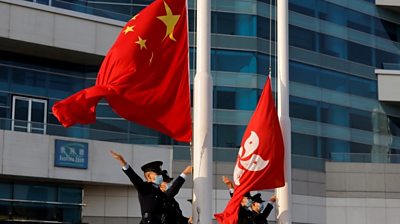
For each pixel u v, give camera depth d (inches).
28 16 1592.0
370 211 2025.1
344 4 2172.7
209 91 738.8
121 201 1694.1
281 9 903.7
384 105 2180.1
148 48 702.5
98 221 1669.5
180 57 716.0
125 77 690.2
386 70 2177.7
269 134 817.5
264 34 1953.7
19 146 1501.0
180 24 719.7
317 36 2086.6
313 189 1982.0
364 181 2037.4
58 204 1619.1
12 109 1664.6
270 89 831.1
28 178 1546.5
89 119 678.5
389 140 2154.3
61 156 1550.2
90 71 1780.3
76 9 1664.6
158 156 1695.4
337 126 2068.2
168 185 675.4
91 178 1587.1
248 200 858.8
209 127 730.8
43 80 1720.0
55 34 1621.6
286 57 896.3
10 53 1683.1
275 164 817.5
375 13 2245.3
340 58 2122.3
